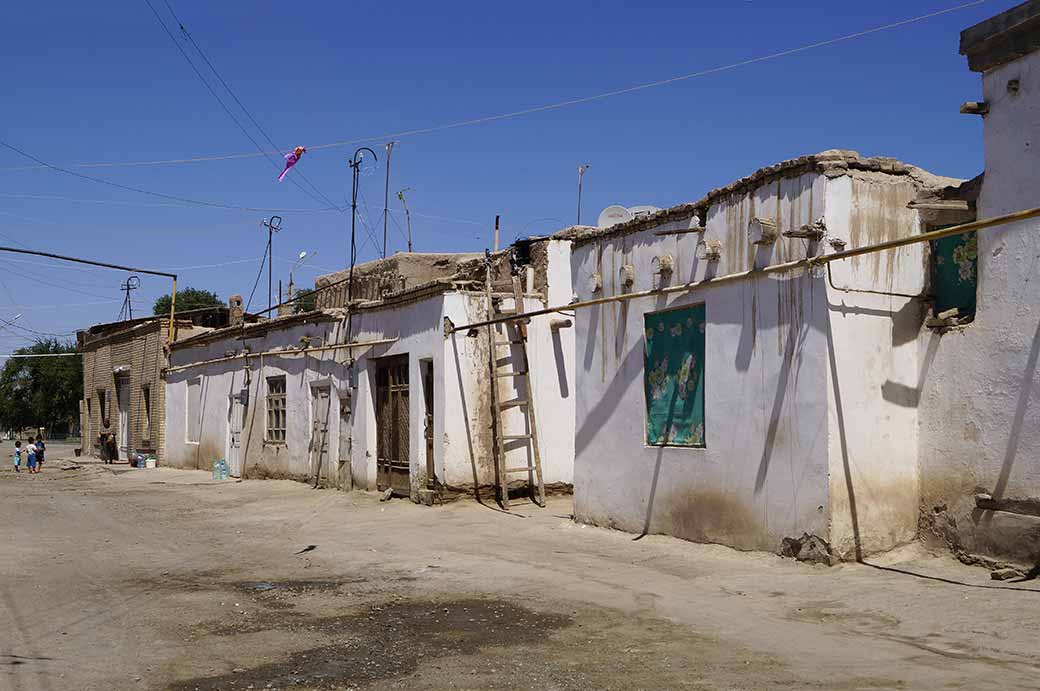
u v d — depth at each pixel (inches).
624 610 320.8
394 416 727.7
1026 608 289.4
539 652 266.5
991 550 353.1
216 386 1090.7
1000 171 358.3
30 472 1290.6
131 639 286.2
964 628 276.2
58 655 266.1
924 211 394.0
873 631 282.0
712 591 348.2
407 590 367.6
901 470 386.0
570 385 683.4
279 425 933.2
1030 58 346.6
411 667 251.8
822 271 376.2
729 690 223.8
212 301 2359.7
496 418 645.9
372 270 916.0
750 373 414.3
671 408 470.0
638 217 489.1
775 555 395.5
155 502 786.2
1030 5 342.0
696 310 455.5
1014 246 350.9
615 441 507.2
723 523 427.5
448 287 647.8
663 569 397.1
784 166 394.6
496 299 655.1
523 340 661.3
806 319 383.6
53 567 426.0
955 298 386.9
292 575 407.2
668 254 470.9
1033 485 339.0
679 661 253.0
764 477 403.5
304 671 248.7
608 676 239.6
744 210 421.7
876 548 378.0
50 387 2709.2
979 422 362.9
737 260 424.2
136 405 1333.7
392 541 513.7
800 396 385.1
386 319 735.7
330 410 820.6
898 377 388.2
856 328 379.6
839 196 378.3
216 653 268.5
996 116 360.5
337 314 811.4
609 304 515.5
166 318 1273.4
